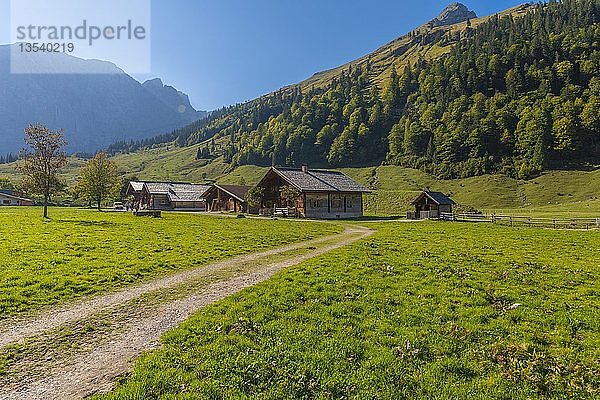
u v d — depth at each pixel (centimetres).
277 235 4350
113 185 9062
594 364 1122
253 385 1005
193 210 11969
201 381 1015
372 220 7744
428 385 1011
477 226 6003
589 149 18138
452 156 19888
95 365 1130
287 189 8469
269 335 1316
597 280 2173
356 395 966
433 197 8606
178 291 1912
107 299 1780
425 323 1438
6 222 4575
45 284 1917
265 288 1897
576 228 5753
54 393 977
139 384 996
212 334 1327
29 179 5438
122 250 2944
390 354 1165
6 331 1386
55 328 1417
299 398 956
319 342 1253
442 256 2923
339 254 2950
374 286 1942
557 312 1571
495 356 1165
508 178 17600
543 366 1110
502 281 2117
